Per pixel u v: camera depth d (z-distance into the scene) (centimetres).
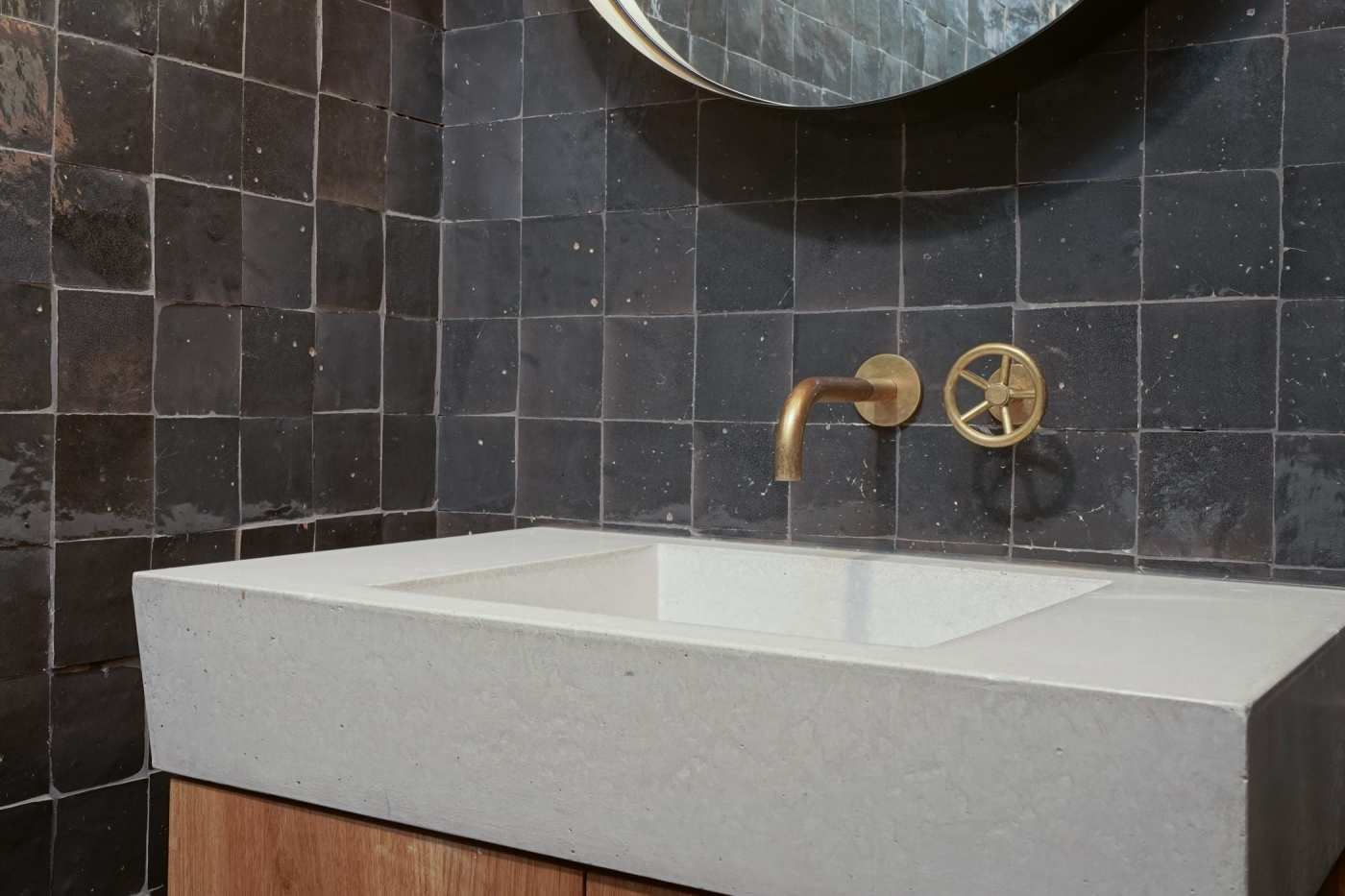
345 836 105
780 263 153
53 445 133
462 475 176
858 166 147
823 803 81
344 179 163
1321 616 101
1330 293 123
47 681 133
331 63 162
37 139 130
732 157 156
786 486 153
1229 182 128
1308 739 84
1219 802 70
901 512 146
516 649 92
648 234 162
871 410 146
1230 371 128
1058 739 74
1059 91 136
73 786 136
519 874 97
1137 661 80
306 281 159
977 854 76
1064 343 136
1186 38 129
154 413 142
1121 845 72
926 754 77
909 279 145
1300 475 125
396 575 116
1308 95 124
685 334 159
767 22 144
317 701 103
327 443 162
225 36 149
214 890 112
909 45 134
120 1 138
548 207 169
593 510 166
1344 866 102
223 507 150
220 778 110
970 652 82
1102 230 134
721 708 84
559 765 91
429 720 97
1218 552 129
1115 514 134
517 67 171
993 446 130
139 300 140
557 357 169
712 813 85
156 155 142
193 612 110
